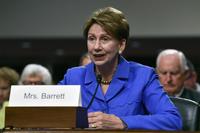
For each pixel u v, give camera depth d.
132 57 12.29
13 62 13.11
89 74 4.05
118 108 3.88
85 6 12.26
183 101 4.52
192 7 11.92
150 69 4.05
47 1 12.44
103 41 3.77
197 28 11.94
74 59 12.61
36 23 12.52
